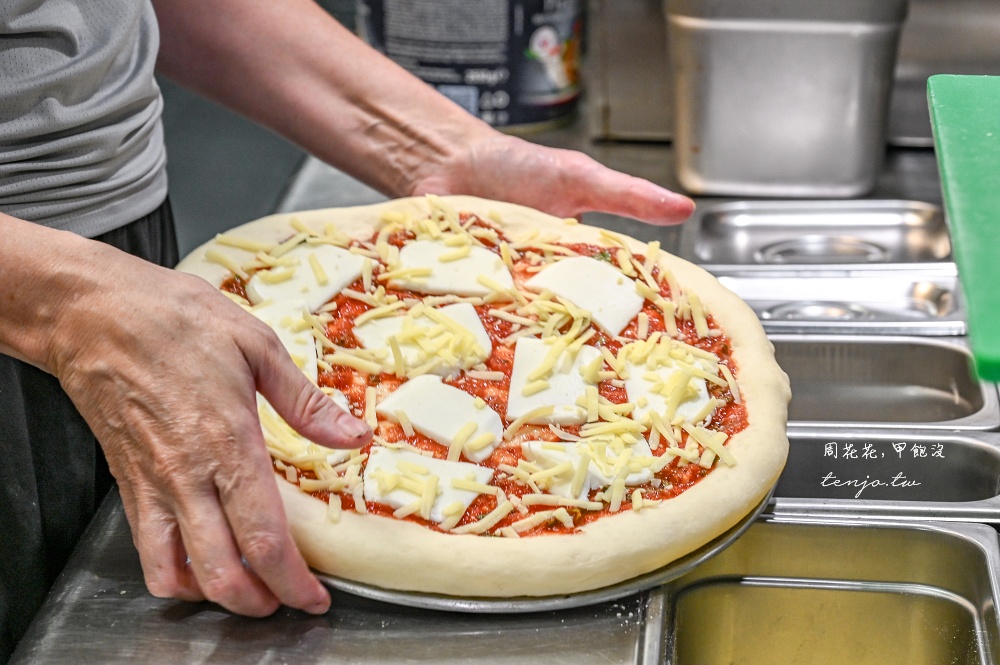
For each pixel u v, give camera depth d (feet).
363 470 2.81
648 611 2.62
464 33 5.28
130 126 3.23
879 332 3.82
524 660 2.47
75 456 3.25
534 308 3.35
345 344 3.23
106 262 2.53
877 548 2.94
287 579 2.45
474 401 3.00
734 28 4.42
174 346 2.44
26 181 2.97
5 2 2.79
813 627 3.04
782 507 2.99
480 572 2.57
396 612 2.61
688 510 2.74
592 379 3.09
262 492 2.41
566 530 2.68
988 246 2.12
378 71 4.08
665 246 4.53
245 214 6.47
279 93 4.05
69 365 2.49
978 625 2.77
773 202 4.79
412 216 3.78
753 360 3.28
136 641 2.52
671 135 5.39
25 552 3.17
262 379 2.53
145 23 3.41
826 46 4.41
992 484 3.22
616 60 5.23
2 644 3.17
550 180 3.91
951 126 2.66
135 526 2.56
